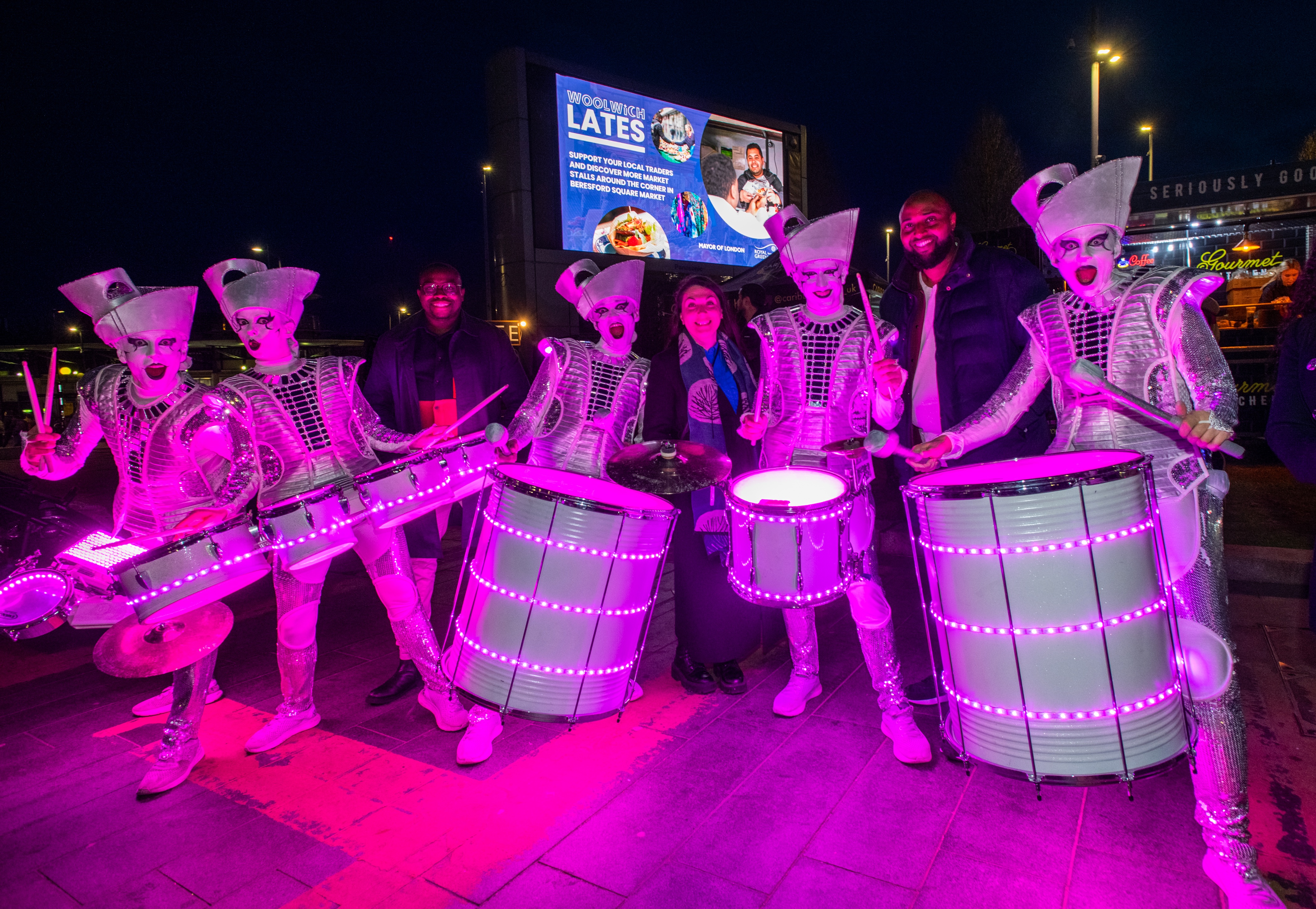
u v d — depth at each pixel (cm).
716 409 362
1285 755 287
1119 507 192
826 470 305
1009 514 194
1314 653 377
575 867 241
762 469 318
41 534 524
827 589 276
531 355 2036
